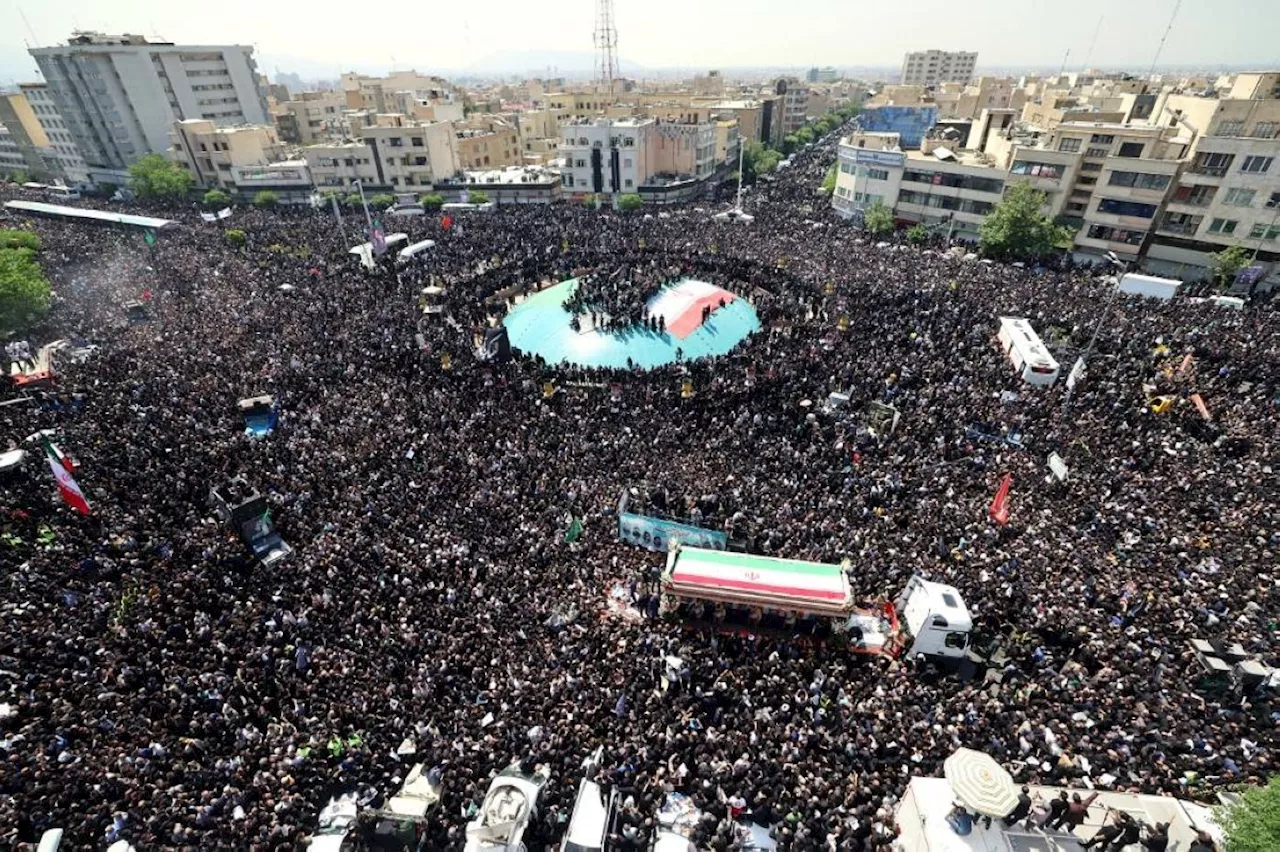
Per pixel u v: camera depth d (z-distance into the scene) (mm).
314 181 112312
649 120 111938
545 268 69750
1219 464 34750
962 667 25469
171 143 121312
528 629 25938
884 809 19328
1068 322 51750
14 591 26391
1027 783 19875
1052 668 24422
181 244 80000
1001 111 92688
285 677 23359
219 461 35688
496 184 109625
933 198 85625
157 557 29141
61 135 127188
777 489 34531
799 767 20359
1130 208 72875
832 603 25828
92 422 39031
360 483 34375
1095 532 30641
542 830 19359
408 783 20656
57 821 18406
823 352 48281
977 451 36875
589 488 34906
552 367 49812
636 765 20562
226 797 19422
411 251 73250
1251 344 46688
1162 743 20969
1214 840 18094
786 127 184500
